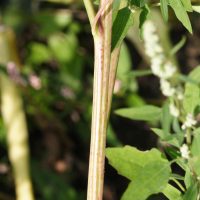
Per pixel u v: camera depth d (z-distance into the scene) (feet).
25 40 3.79
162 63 0.97
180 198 1.05
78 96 3.26
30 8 3.72
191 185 1.01
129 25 1.04
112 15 1.04
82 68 3.66
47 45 3.82
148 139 3.70
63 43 3.71
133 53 4.14
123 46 3.45
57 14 3.75
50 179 3.25
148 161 1.01
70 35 3.78
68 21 3.77
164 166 0.98
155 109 1.04
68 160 3.51
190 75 1.06
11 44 3.04
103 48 1.03
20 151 2.99
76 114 3.57
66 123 3.58
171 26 4.04
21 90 2.97
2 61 2.96
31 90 2.94
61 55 3.67
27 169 2.99
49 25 3.71
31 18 3.69
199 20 4.11
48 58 3.70
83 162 3.55
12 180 3.44
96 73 1.05
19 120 3.02
